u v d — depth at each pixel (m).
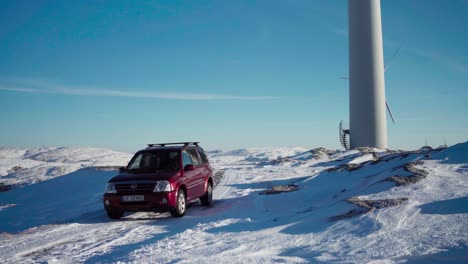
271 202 11.73
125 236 7.86
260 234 7.10
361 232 6.38
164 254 6.05
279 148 142.88
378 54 42.78
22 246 7.17
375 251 5.43
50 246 7.12
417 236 5.81
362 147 41.38
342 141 45.47
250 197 13.12
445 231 5.86
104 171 23.25
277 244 6.32
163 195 9.62
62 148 150.38
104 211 11.51
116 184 9.90
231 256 5.74
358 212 7.41
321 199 11.34
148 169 10.75
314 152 41.03
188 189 10.76
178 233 7.65
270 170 27.52
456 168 10.41
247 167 33.59
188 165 10.88
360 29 42.88
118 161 90.94
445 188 8.28
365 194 9.06
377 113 42.72
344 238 6.22
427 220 6.46
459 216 6.41
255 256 5.72
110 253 6.48
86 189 18.16
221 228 7.99
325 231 6.75
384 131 43.06
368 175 13.65
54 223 9.73
